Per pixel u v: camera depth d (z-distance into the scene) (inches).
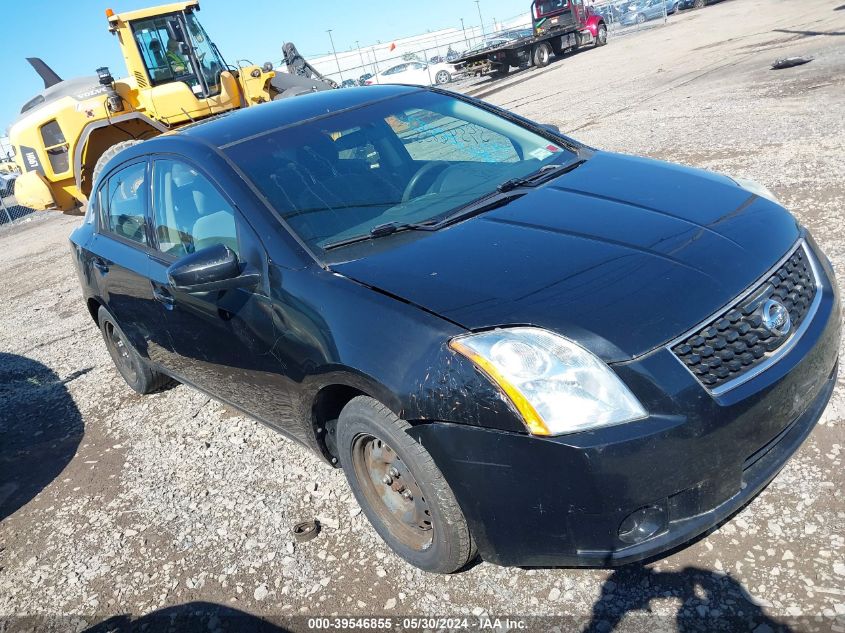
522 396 83.0
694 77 514.6
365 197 124.0
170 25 453.7
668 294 88.5
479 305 91.4
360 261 107.5
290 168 127.0
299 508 130.3
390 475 105.0
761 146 278.4
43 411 207.8
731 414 84.2
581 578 98.5
